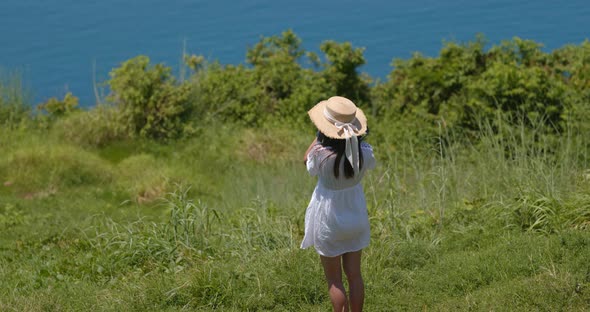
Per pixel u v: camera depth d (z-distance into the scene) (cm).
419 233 965
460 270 820
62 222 1283
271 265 848
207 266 844
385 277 821
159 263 889
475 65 1673
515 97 1489
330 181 665
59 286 880
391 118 1686
